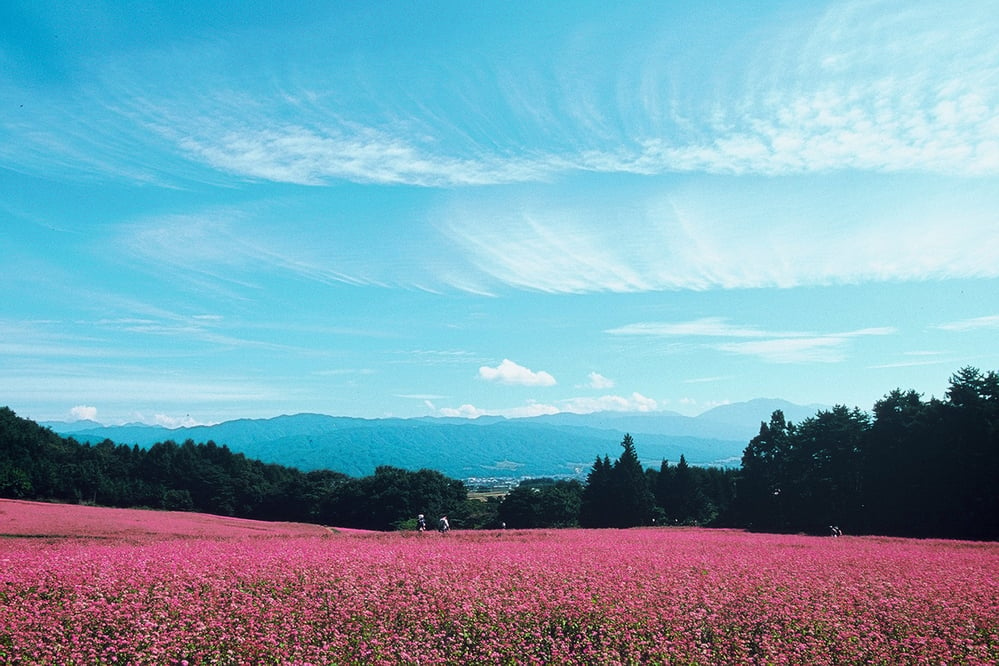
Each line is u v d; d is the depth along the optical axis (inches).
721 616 558.9
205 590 596.4
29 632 448.5
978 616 571.8
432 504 3506.4
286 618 525.7
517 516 3380.9
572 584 650.2
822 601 608.4
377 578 658.8
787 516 2491.4
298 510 3860.7
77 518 1758.1
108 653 444.5
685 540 1322.6
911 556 973.8
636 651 476.1
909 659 486.3
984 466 1775.3
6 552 801.6
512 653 477.1
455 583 643.5
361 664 445.1
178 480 4126.5
